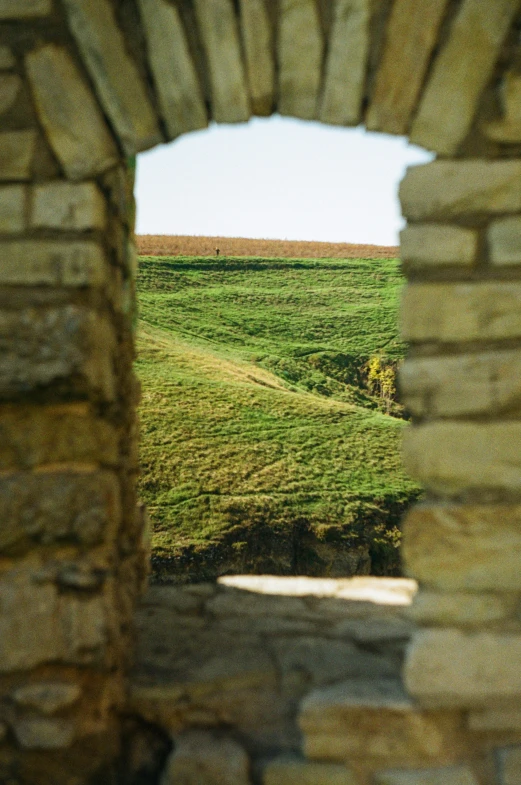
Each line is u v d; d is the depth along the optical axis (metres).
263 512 19.69
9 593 2.69
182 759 2.68
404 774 2.62
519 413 2.61
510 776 2.56
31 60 2.77
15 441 2.72
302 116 2.79
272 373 36.38
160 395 26.08
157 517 18.69
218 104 2.80
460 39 2.59
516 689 2.58
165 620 3.61
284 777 2.66
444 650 2.60
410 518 2.62
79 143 2.79
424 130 2.66
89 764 2.68
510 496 2.61
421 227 2.66
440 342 2.65
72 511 2.71
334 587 4.24
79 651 2.69
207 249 61.16
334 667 3.03
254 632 3.45
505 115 2.60
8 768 2.67
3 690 2.70
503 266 2.62
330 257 61.56
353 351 41.47
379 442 25.83
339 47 2.67
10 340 2.73
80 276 2.76
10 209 2.79
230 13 2.71
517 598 2.60
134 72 2.78
